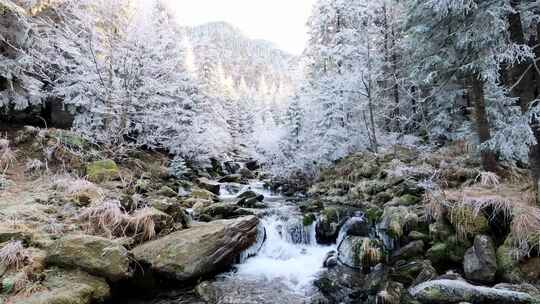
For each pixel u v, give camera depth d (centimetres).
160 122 1160
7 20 864
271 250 686
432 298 415
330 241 717
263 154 1469
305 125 1354
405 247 571
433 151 1076
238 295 500
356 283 529
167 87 1131
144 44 998
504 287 417
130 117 1062
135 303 468
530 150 603
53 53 927
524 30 724
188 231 595
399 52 1355
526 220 464
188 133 1275
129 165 1025
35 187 689
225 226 613
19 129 938
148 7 1048
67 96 941
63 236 489
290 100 1517
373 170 1059
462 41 727
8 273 398
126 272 458
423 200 662
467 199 548
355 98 1275
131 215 612
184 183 1107
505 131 623
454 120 1148
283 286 536
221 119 2034
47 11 986
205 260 539
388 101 1357
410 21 960
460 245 523
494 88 815
